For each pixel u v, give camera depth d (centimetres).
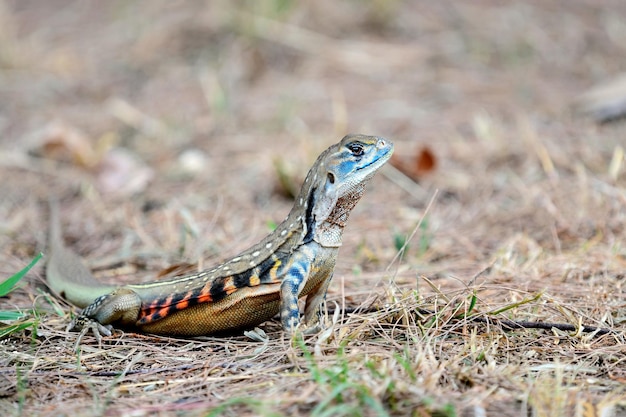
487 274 1100
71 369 834
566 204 1334
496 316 922
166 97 1938
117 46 2200
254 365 829
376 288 1050
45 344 905
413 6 2288
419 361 772
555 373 789
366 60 2036
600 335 893
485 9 2294
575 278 1066
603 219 1260
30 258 1241
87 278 1058
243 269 903
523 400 726
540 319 932
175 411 728
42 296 1078
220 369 823
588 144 1576
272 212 1391
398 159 1498
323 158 902
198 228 1307
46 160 1666
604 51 2075
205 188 1503
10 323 948
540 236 1247
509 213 1338
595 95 1777
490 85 1927
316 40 2105
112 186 1544
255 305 906
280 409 718
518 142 1608
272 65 2036
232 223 1343
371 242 1259
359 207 1409
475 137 1661
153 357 868
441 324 902
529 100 1839
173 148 1691
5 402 758
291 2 2180
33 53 2191
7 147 1720
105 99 1952
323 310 950
